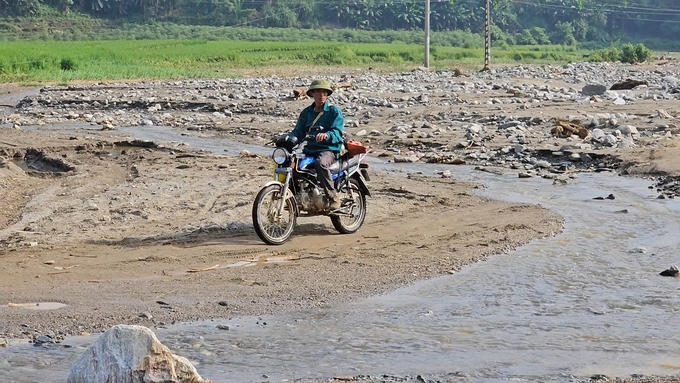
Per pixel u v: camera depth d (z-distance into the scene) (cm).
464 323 774
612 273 950
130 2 15638
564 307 823
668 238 1123
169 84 4397
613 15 17788
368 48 9169
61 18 14688
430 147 2080
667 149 1812
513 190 1505
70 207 1333
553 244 1093
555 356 686
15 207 1390
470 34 14888
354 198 1188
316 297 862
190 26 14450
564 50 13800
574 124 2134
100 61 6219
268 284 912
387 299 855
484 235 1141
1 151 1997
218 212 1272
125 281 928
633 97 3225
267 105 3138
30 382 625
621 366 662
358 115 2803
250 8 16125
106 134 2455
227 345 714
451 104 3088
